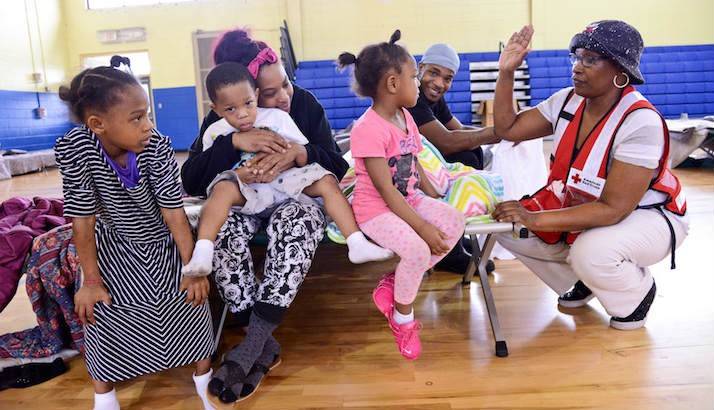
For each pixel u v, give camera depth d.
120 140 1.29
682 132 5.31
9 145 9.16
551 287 2.09
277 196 1.73
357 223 1.65
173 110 10.99
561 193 1.89
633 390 1.50
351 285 2.51
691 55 9.55
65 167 1.31
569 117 1.86
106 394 1.50
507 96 1.99
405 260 1.53
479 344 1.83
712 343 1.75
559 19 9.79
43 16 10.20
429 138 2.46
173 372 1.78
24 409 1.58
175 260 1.51
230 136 1.73
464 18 9.88
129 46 10.84
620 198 1.69
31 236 1.78
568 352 1.74
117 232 1.47
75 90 1.27
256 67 1.76
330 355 1.81
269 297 1.55
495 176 1.98
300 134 1.82
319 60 10.09
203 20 10.59
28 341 1.79
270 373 1.71
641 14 9.76
